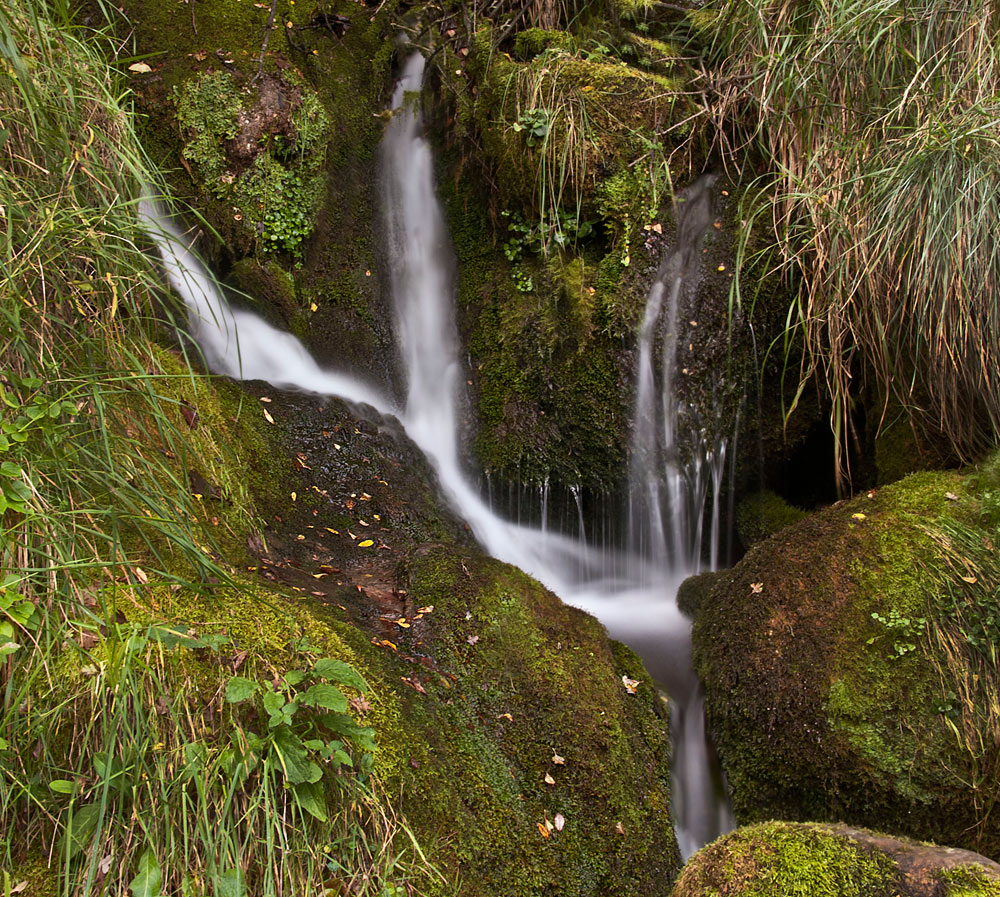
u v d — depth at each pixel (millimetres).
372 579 3270
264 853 1950
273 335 4633
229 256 4602
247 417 3684
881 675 2846
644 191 4512
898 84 3984
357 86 5285
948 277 3400
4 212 2355
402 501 3914
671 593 4430
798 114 4312
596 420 4523
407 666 2723
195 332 4293
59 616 2090
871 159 3828
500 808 2475
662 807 2889
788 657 3016
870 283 3637
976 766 2645
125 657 1987
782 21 4410
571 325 4520
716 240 4504
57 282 2514
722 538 4586
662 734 3100
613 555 4668
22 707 1964
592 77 4668
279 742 2020
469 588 3113
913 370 3750
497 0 5262
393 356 5078
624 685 3145
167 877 1859
